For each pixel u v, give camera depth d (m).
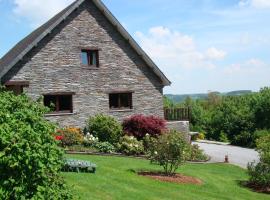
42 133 7.08
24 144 6.61
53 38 29.11
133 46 32.09
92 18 30.78
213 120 54.81
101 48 31.06
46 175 7.07
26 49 27.45
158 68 32.88
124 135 29.48
